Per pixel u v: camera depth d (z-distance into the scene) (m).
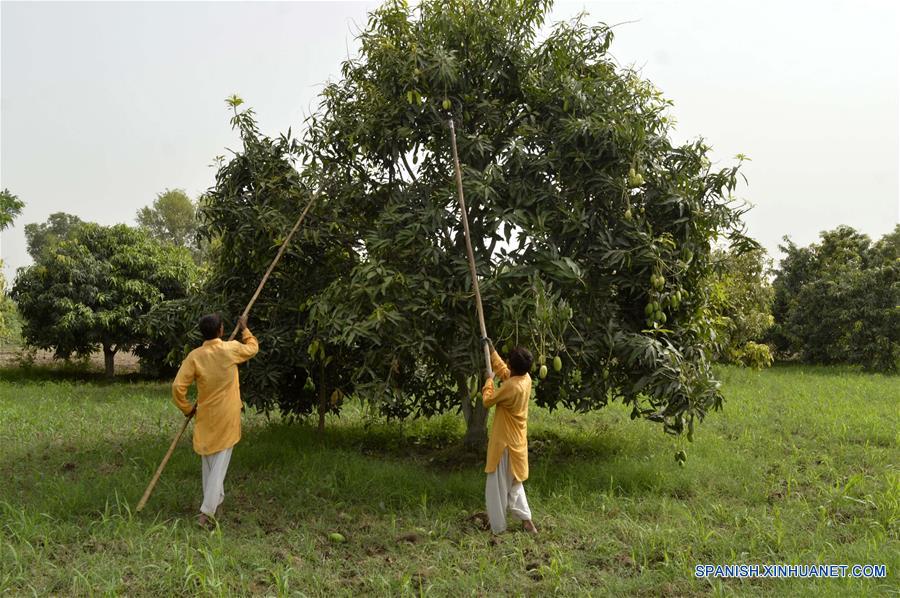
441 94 6.10
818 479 6.02
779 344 21.80
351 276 5.71
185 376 4.75
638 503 5.35
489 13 6.23
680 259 5.96
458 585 3.82
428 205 5.84
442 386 7.36
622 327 5.91
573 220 5.62
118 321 12.88
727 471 6.16
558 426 8.65
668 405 5.61
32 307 13.13
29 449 6.82
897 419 8.77
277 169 6.68
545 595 3.76
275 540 4.51
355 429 7.91
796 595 3.71
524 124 5.97
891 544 4.45
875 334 17.12
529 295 5.30
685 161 6.25
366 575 4.01
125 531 4.45
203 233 6.71
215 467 4.76
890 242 21.61
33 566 3.93
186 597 3.66
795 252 22.69
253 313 6.53
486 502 4.73
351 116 6.39
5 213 12.27
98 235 13.87
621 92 6.11
